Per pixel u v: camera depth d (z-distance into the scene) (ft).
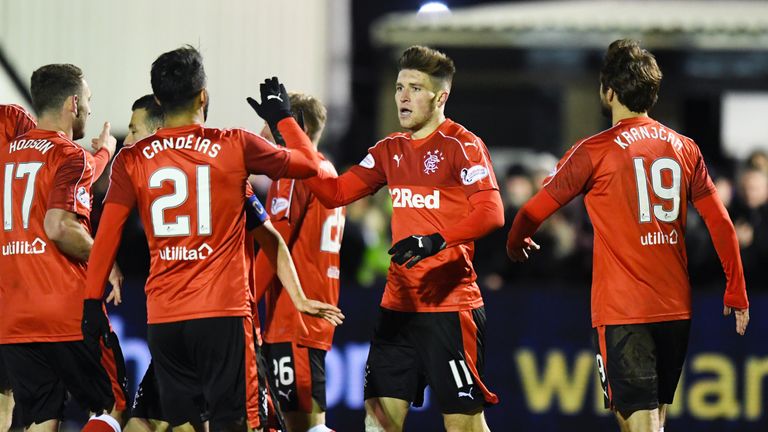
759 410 88.33
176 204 54.70
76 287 61.57
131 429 61.31
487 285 92.53
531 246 62.95
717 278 97.96
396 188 61.98
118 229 55.42
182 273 55.06
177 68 55.42
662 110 163.32
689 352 88.69
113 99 153.28
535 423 89.35
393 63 164.76
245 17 158.40
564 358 89.61
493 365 89.76
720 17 166.61
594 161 58.80
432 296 61.62
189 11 156.25
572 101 164.66
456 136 60.85
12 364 62.39
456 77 166.91
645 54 59.77
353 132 164.66
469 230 57.98
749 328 88.58
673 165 59.06
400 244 56.85
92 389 62.23
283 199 66.59
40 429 62.90
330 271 68.28
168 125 56.03
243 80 158.10
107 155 66.64
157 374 57.00
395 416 62.80
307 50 161.58
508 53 164.86
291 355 67.05
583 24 162.61
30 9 151.74
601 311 59.47
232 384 55.16
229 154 55.01
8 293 61.82
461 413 61.98
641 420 58.75
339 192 62.44
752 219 98.02
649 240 58.65
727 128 164.04
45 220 59.72
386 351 62.85
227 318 54.95
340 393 88.69
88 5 153.17
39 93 62.08
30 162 61.21
